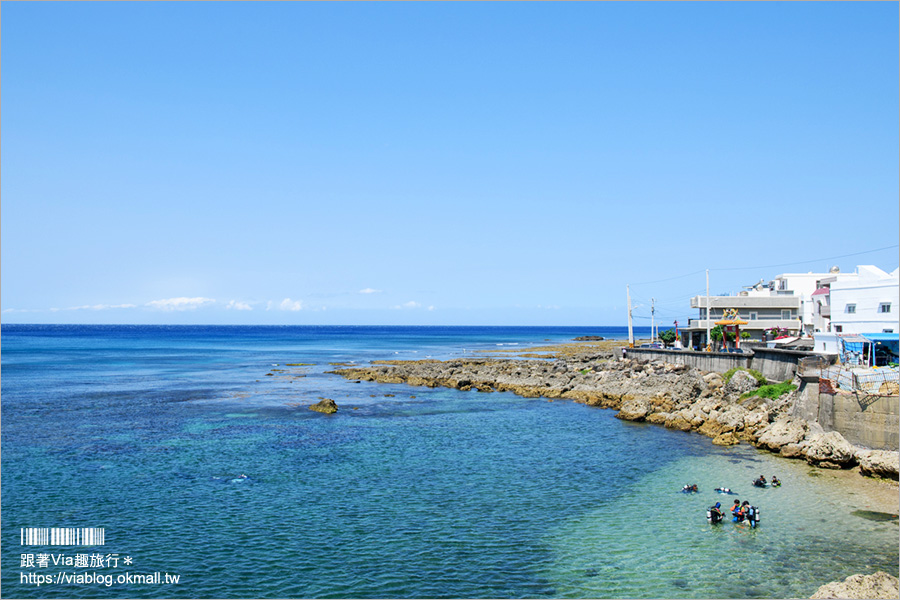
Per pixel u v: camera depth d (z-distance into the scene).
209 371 124.31
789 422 50.25
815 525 32.78
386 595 26.09
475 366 116.00
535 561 29.14
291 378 110.81
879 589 22.27
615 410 72.94
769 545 30.41
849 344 63.94
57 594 26.48
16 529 33.38
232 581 27.45
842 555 29.08
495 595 25.97
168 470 44.91
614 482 41.47
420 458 48.69
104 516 35.28
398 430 60.38
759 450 49.72
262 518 34.91
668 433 58.09
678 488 39.88
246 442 54.72
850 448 43.09
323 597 26.02
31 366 132.62
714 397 65.06
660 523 33.69
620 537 31.81
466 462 47.34
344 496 38.81
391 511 36.00
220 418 67.19
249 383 102.44
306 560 29.45
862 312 67.75
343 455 49.75
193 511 36.03
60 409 72.94
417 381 99.50
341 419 66.88
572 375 95.06
